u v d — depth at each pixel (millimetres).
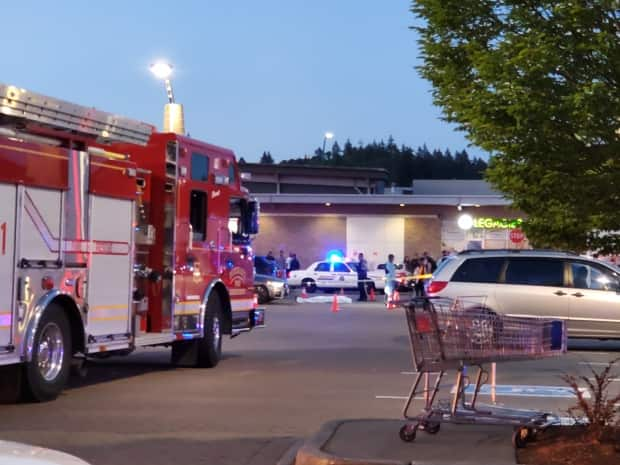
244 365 17281
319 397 13312
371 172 65438
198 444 10031
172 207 15695
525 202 9555
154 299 15477
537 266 20141
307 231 55594
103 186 13562
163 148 15727
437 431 9359
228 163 17594
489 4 9328
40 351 12469
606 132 8875
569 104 8633
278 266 44781
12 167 11719
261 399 13102
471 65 9555
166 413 11891
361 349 20391
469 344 8984
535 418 8969
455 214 54250
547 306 19891
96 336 13477
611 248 9562
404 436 9062
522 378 15625
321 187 65875
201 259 16516
